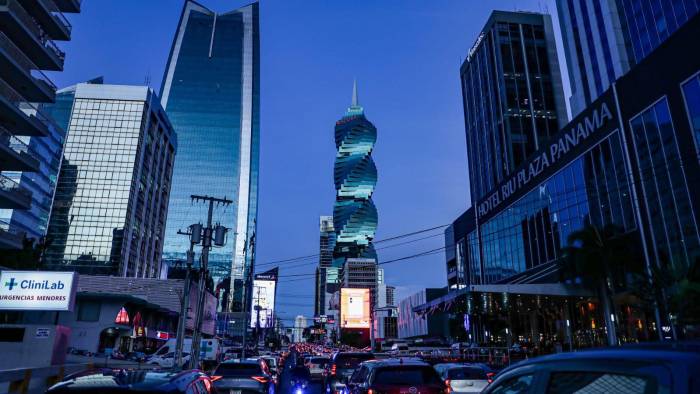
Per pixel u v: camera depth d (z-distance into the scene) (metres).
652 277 34.28
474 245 79.69
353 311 141.12
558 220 53.62
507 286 43.72
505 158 122.88
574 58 91.44
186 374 6.17
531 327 59.78
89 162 129.00
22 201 44.25
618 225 40.69
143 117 135.38
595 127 47.31
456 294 49.03
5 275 34.66
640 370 2.54
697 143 35.00
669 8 67.00
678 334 32.25
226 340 119.38
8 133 44.59
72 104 147.00
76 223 124.00
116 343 68.56
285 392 24.91
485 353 40.34
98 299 66.81
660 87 39.00
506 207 67.50
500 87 130.62
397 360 11.13
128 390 4.89
